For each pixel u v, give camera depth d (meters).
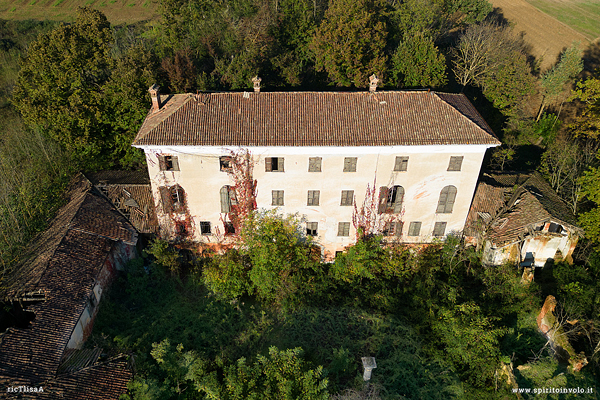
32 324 28.50
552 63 66.56
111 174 45.25
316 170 35.94
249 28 56.28
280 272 37.25
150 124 35.59
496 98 52.00
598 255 37.50
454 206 38.31
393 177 36.34
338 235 39.78
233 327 34.66
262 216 38.34
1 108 59.62
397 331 34.44
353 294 37.88
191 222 38.75
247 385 26.91
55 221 39.22
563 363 31.47
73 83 44.97
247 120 35.06
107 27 51.31
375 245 38.19
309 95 36.66
